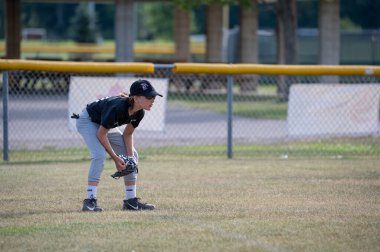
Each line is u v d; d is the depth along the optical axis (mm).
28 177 26578
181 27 83375
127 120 19484
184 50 83688
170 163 31141
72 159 32094
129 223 18406
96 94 32250
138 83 19141
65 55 136250
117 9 68312
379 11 141375
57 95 62125
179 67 32594
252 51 72375
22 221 18703
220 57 77438
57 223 18422
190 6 58844
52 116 50156
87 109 20031
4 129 31266
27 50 120688
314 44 102062
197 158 33031
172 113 53469
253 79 67812
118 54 68562
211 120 49281
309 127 33938
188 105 58875
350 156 33906
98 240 16531
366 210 20438
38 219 18984
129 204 20594
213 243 16266
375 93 34156
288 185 25078
